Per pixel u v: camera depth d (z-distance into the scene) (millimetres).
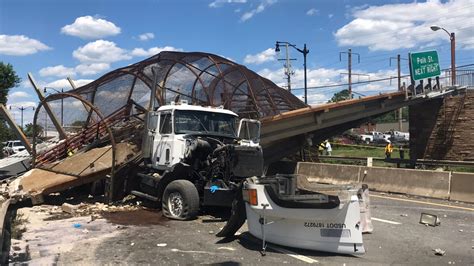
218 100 17234
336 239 7129
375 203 13305
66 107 18906
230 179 9922
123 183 12820
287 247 7578
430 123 29234
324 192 7723
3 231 8336
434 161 24969
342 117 25109
